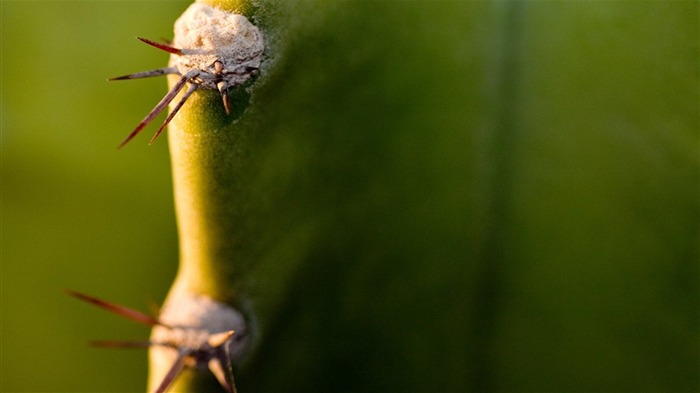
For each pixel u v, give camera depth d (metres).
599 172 0.16
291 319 0.16
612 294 0.17
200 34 0.14
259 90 0.14
